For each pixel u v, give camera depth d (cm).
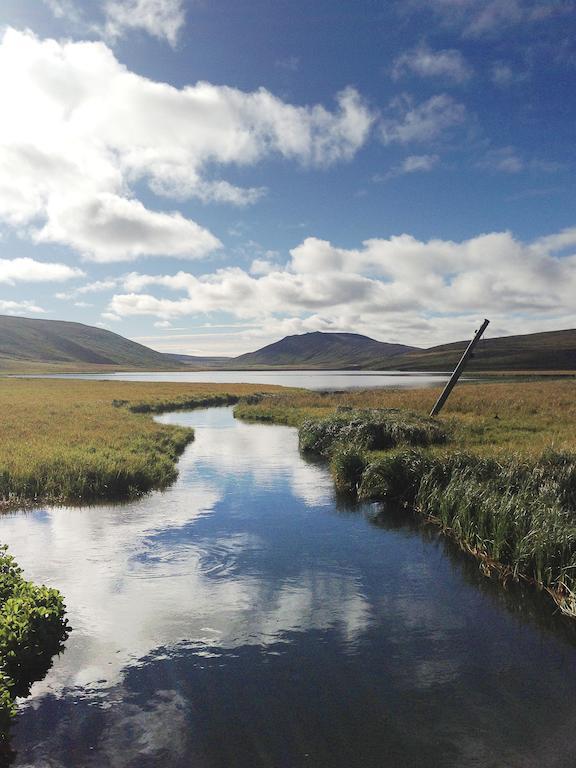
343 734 517
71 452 1884
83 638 704
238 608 798
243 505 1418
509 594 860
